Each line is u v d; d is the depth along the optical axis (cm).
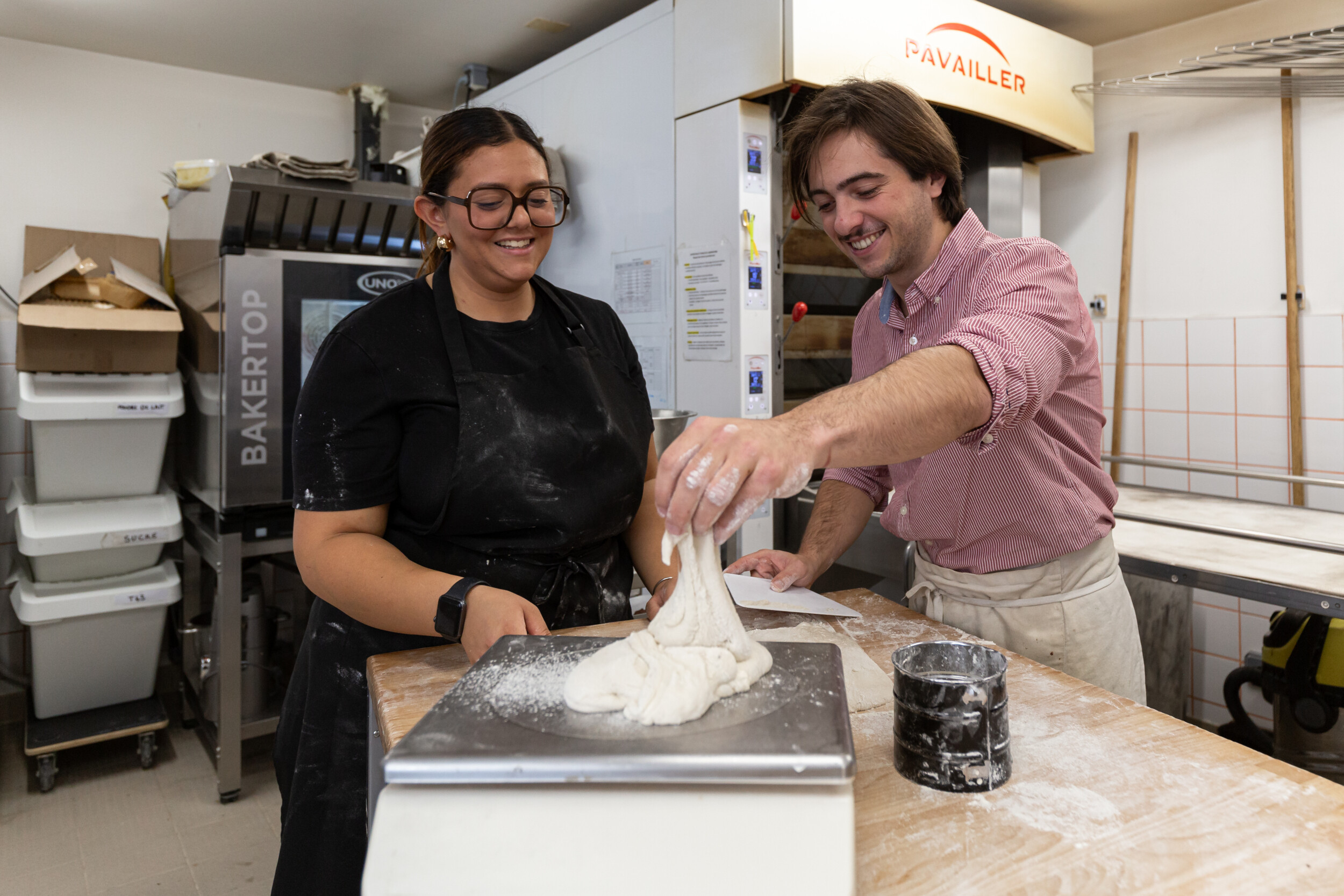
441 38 281
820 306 246
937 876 60
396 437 113
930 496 127
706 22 214
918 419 80
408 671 101
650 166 238
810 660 82
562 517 116
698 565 80
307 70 310
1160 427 285
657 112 234
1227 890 58
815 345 246
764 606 122
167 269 302
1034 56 246
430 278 124
